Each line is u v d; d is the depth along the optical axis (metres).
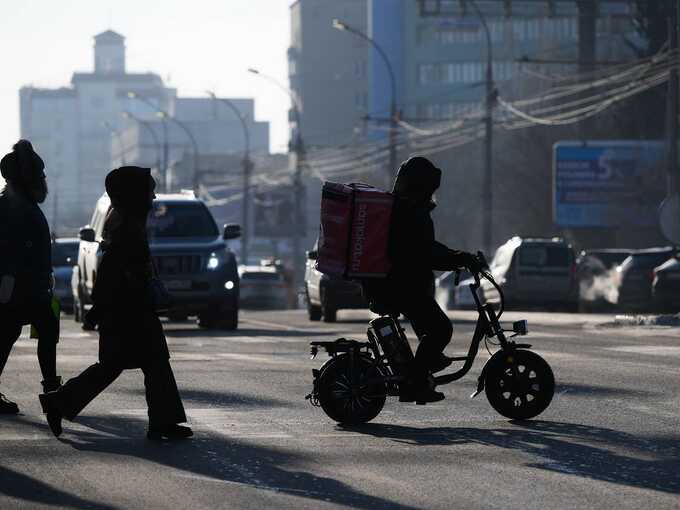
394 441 21.66
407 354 23.45
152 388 21.88
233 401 27.44
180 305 56.22
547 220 177.50
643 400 27.42
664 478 18.16
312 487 17.48
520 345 24.08
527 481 17.94
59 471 18.72
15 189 25.39
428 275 23.22
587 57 148.38
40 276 25.48
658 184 145.12
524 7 166.38
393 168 137.75
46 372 25.86
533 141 179.12
